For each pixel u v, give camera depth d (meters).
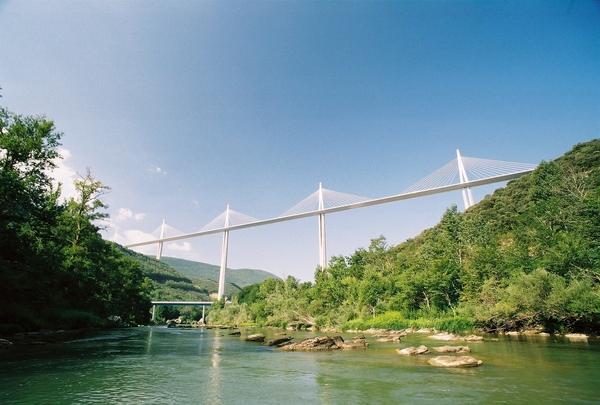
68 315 41.25
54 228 45.47
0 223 29.66
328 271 93.25
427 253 75.50
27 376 15.96
